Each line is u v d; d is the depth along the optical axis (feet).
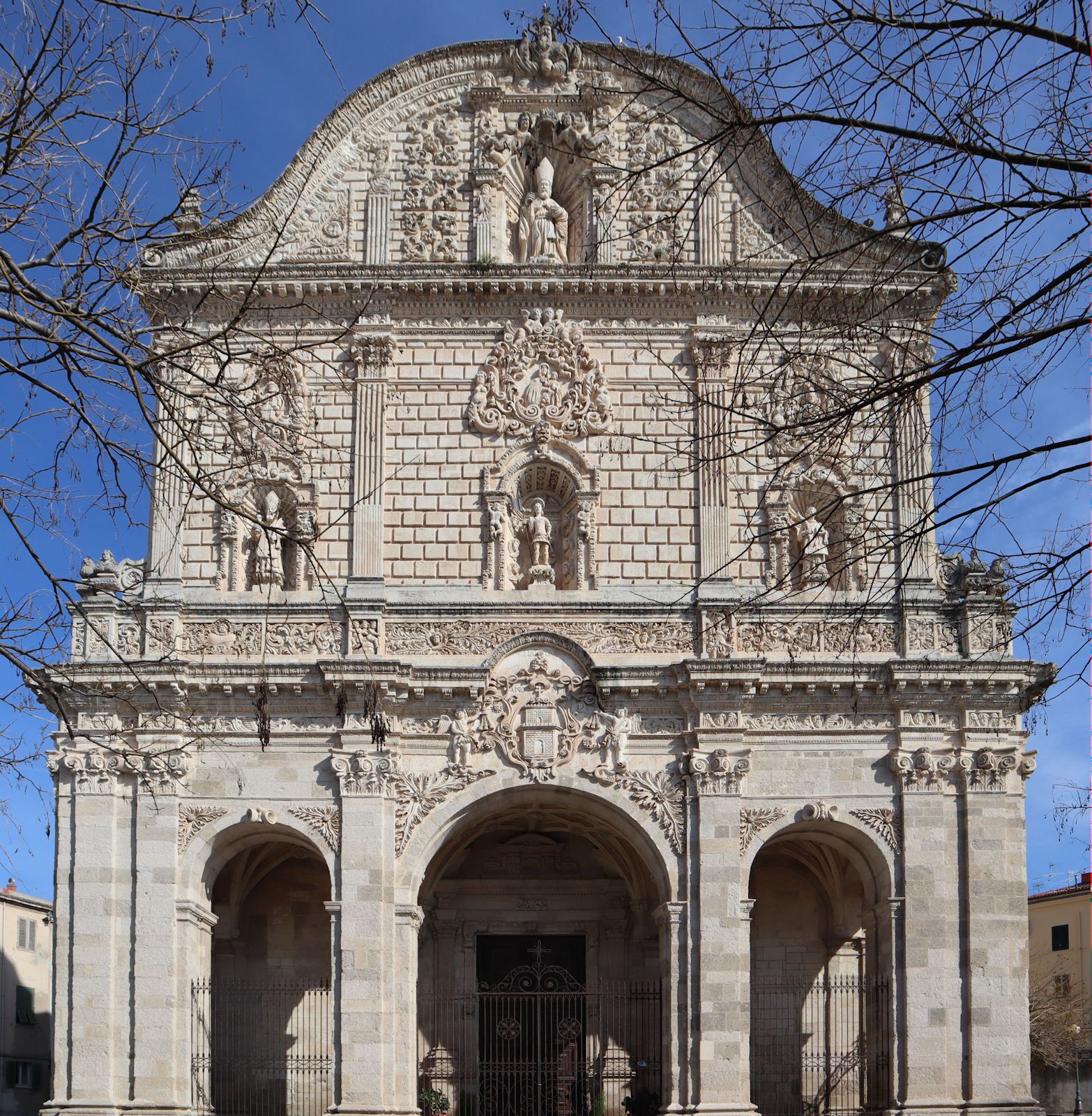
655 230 173.88
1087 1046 241.55
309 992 178.60
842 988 168.14
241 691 160.15
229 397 81.25
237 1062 175.01
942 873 157.79
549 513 172.96
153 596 163.22
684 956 156.04
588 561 165.89
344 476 168.35
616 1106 179.01
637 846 162.20
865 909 165.78
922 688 159.84
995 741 160.35
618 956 184.75
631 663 161.89
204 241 172.65
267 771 160.04
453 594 165.17
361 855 157.07
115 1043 154.10
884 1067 156.97
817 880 181.68
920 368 68.44
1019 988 154.81
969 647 161.68
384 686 158.81
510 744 160.66
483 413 169.58
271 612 162.91
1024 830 160.25
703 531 165.99
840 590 165.99
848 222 80.59
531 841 188.75
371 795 158.51
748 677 158.61
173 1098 152.25
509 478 168.66
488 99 177.47
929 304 165.37
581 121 177.47
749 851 158.30
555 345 171.01
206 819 159.12
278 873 181.98
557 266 170.40
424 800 160.04
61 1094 153.17
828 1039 175.42
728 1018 153.58
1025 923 156.56
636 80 176.65
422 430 169.58
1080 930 253.85
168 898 156.66
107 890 157.17
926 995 155.02
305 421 169.17
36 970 251.80
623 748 160.04
